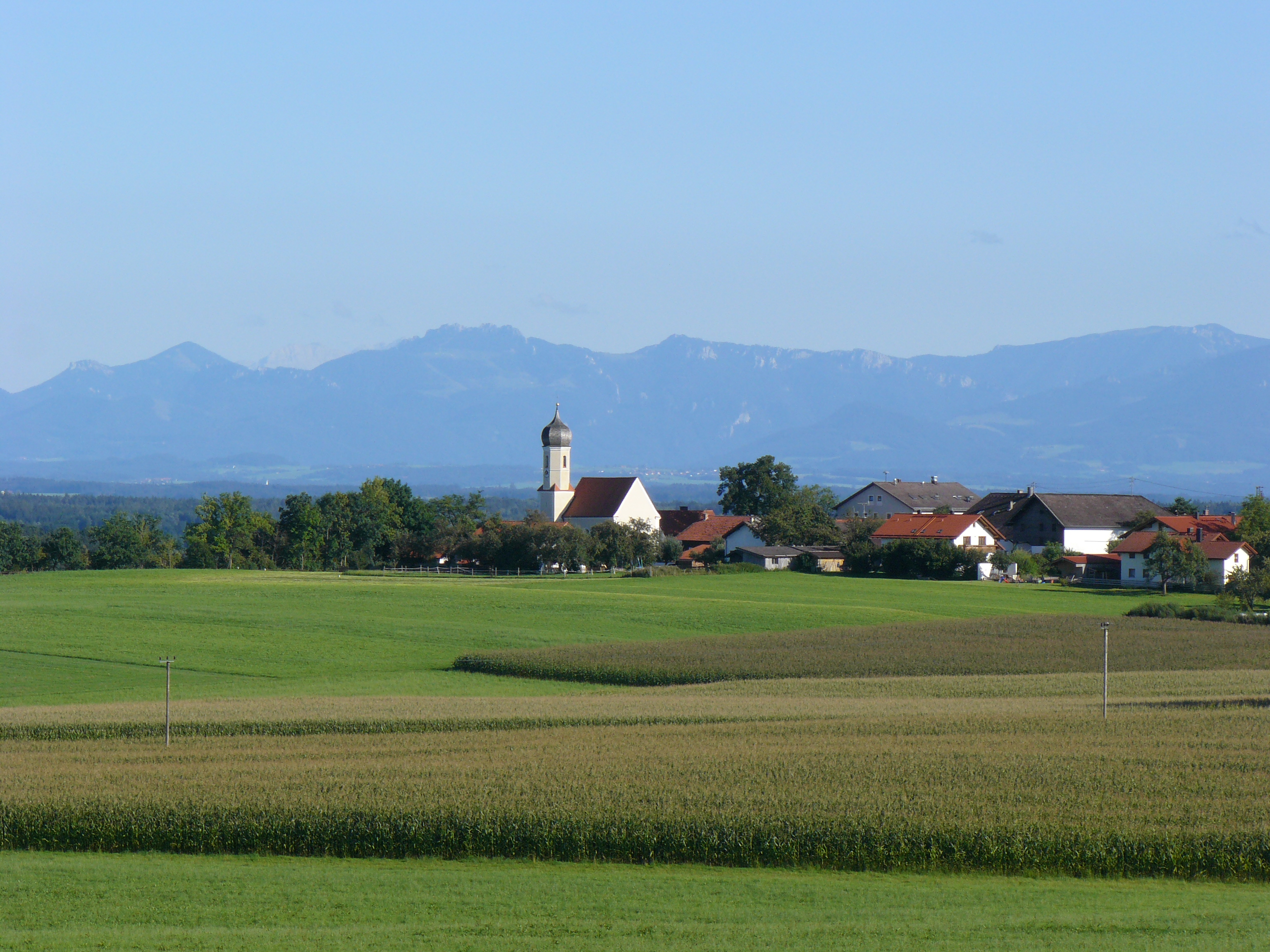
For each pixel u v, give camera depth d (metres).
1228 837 127.12
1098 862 126.56
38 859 131.12
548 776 153.38
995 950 100.75
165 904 114.75
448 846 132.75
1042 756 165.12
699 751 170.25
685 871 127.62
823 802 140.00
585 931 106.62
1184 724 190.38
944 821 132.50
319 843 134.00
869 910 112.88
